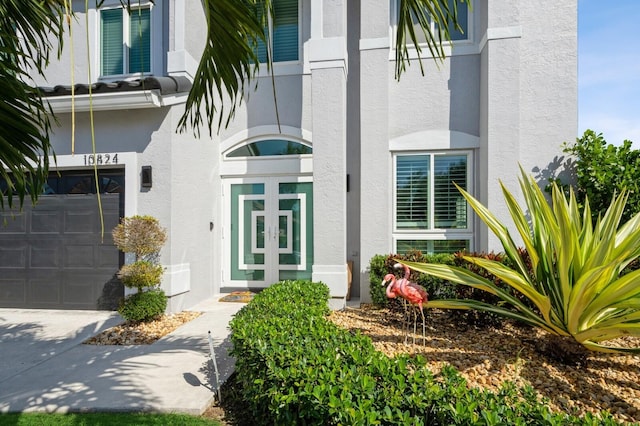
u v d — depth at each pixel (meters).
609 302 4.14
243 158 9.95
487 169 8.35
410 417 2.36
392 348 4.95
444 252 8.88
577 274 4.54
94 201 8.32
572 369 4.46
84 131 8.17
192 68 8.74
